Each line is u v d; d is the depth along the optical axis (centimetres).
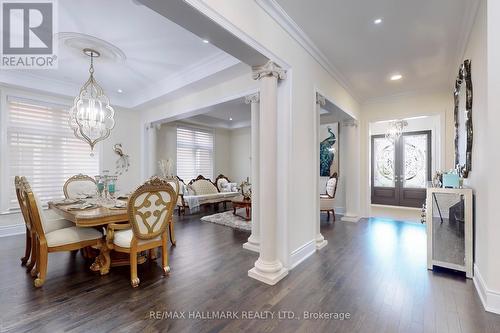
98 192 345
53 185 460
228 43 217
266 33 240
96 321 179
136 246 239
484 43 210
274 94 254
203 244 364
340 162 620
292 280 246
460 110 332
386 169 803
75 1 241
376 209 719
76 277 253
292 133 280
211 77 382
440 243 270
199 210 656
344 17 258
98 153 517
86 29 289
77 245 252
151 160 567
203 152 792
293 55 284
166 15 180
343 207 613
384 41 304
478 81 235
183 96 473
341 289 228
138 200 234
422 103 484
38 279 231
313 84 329
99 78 440
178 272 266
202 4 178
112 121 379
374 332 168
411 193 757
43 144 451
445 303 204
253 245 339
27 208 252
